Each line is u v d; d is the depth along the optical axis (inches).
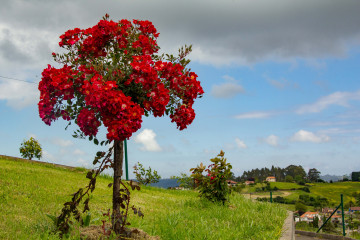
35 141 624.7
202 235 202.8
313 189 4985.2
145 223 225.6
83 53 191.2
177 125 195.0
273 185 5147.6
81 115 165.8
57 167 462.9
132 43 187.2
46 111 177.9
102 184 388.2
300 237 540.1
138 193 402.9
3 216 196.5
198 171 367.2
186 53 192.4
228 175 357.7
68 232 174.2
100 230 178.1
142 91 175.5
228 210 313.0
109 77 166.6
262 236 220.5
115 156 178.7
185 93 191.2
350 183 5290.4
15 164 408.5
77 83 175.9
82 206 252.8
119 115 152.8
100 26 181.5
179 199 390.9
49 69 177.6
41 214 208.7
